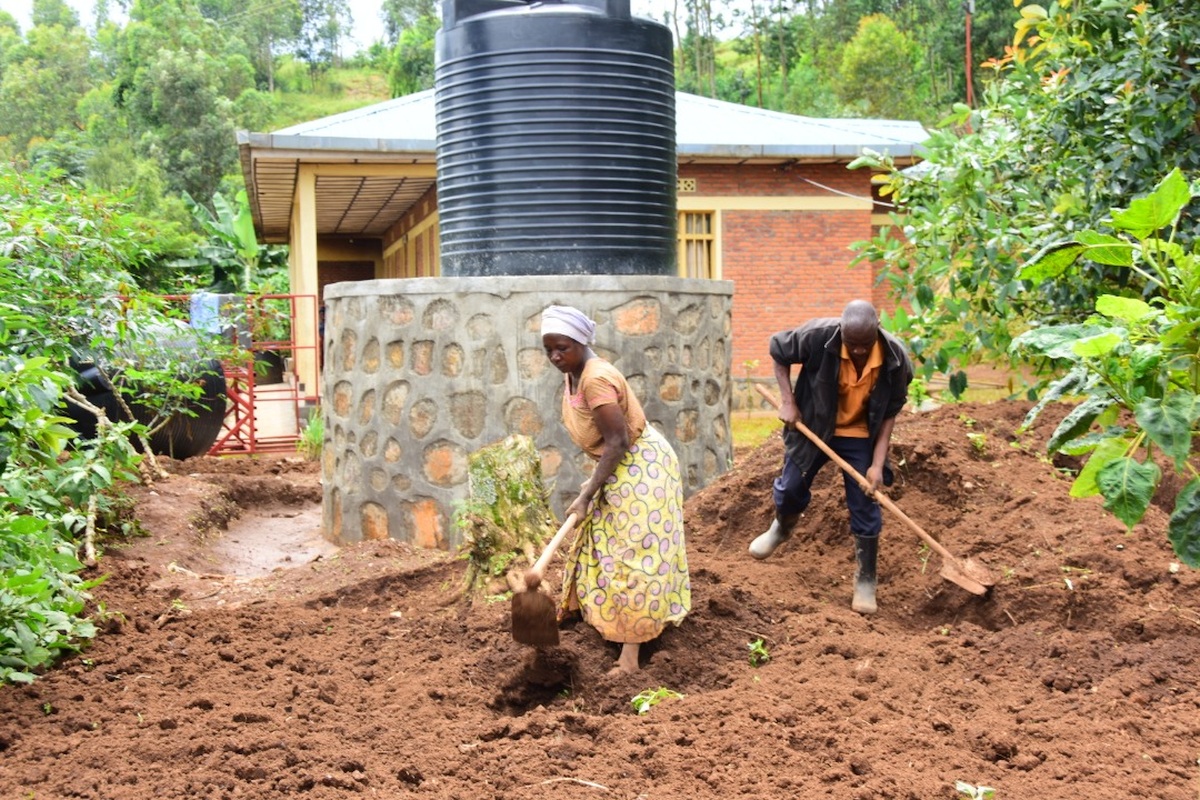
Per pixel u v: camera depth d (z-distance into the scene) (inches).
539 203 306.8
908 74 1889.8
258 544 345.4
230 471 445.7
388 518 307.0
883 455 232.4
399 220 972.6
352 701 187.3
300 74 3784.5
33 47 2253.9
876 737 165.8
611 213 310.2
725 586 228.5
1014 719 175.6
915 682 191.2
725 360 335.3
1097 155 336.8
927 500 275.3
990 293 345.7
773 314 759.7
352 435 316.8
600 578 195.8
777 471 287.7
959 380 350.0
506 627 214.8
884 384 227.3
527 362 295.7
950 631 222.8
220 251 1074.1
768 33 2615.7
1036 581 229.9
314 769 155.3
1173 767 156.3
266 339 783.1
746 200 753.0
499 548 232.4
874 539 236.4
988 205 349.1
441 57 319.6
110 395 381.4
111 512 304.0
